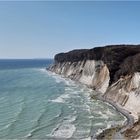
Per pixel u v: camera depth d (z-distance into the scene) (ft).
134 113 173.58
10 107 201.57
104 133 136.67
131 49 258.98
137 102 178.19
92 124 156.46
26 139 131.75
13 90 293.23
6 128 148.66
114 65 251.19
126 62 228.02
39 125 154.81
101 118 169.37
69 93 272.10
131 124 150.00
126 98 196.13
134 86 193.06
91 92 274.36
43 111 188.75
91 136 134.92
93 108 197.77
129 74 214.07
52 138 132.98
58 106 206.39
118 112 182.50
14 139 131.64
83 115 177.37
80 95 257.96
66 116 175.32
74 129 147.33
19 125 154.40
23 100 231.50
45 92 279.49
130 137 123.54
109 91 231.09
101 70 290.97
